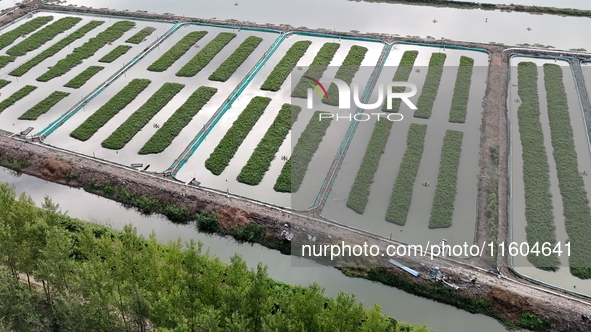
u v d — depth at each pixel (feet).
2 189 169.07
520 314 164.14
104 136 240.94
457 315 168.14
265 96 262.88
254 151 229.66
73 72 285.02
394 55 290.76
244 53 294.66
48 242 146.51
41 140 237.45
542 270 178.09
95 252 163.53
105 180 215.92
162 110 256.11
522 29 314.76
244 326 128.77
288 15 338.13
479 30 314.76
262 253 189.88
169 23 330.13
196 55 295.07
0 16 338.75
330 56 288.71
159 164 225.15
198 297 142.41
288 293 162.91
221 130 243.81
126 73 283.38
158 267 153.38
